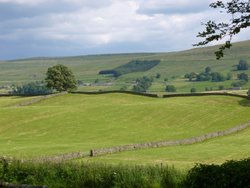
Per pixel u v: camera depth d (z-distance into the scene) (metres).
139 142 73.88
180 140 72.44
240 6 22.27
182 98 132.12
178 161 54.12
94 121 95.75
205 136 78.31
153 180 25.92
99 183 26.48
